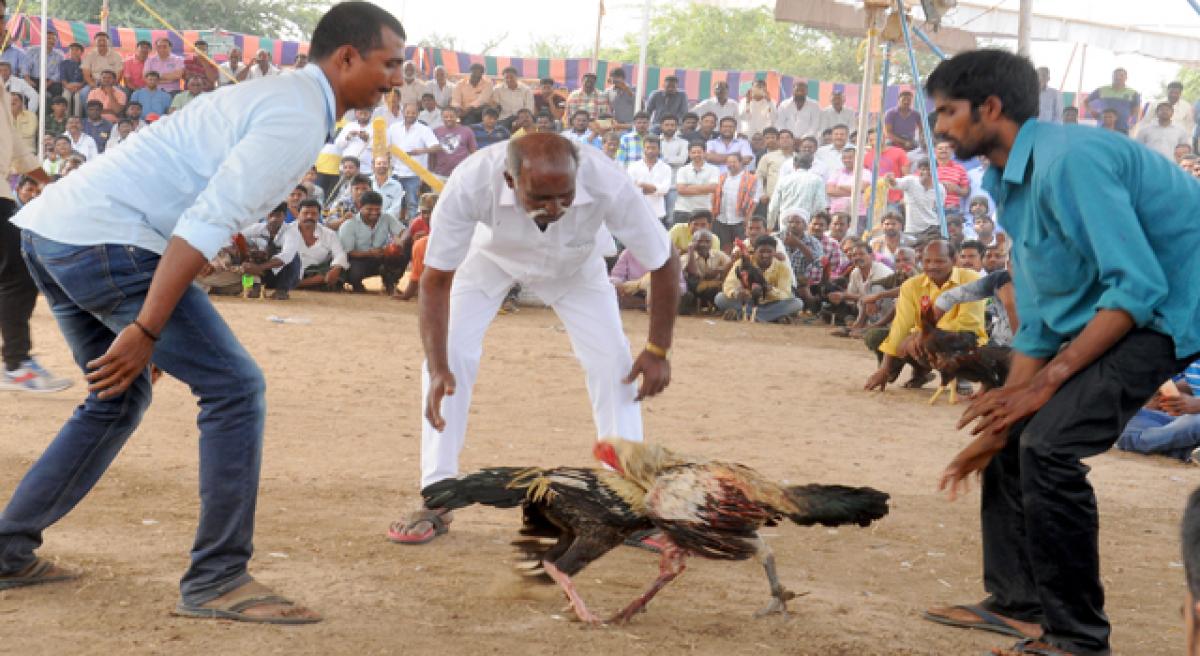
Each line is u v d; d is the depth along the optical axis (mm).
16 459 6633
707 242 17891
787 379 11938
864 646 4215
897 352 11172
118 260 3969
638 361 5461
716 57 55969
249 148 3875
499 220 5098
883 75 19297
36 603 4234
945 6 16828
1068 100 26109
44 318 12945
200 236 3793
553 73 28875
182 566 4789
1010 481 4445
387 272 17641
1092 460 8539
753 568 5273
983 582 4777
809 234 18469
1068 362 3861
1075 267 3984
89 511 5645
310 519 5746
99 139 23266
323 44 4160
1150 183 3857
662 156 21562
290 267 15969
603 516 4230
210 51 25047
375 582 4723
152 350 3846
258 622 4117
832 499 4305
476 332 5520
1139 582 5387
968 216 20422
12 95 22281
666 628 4309
